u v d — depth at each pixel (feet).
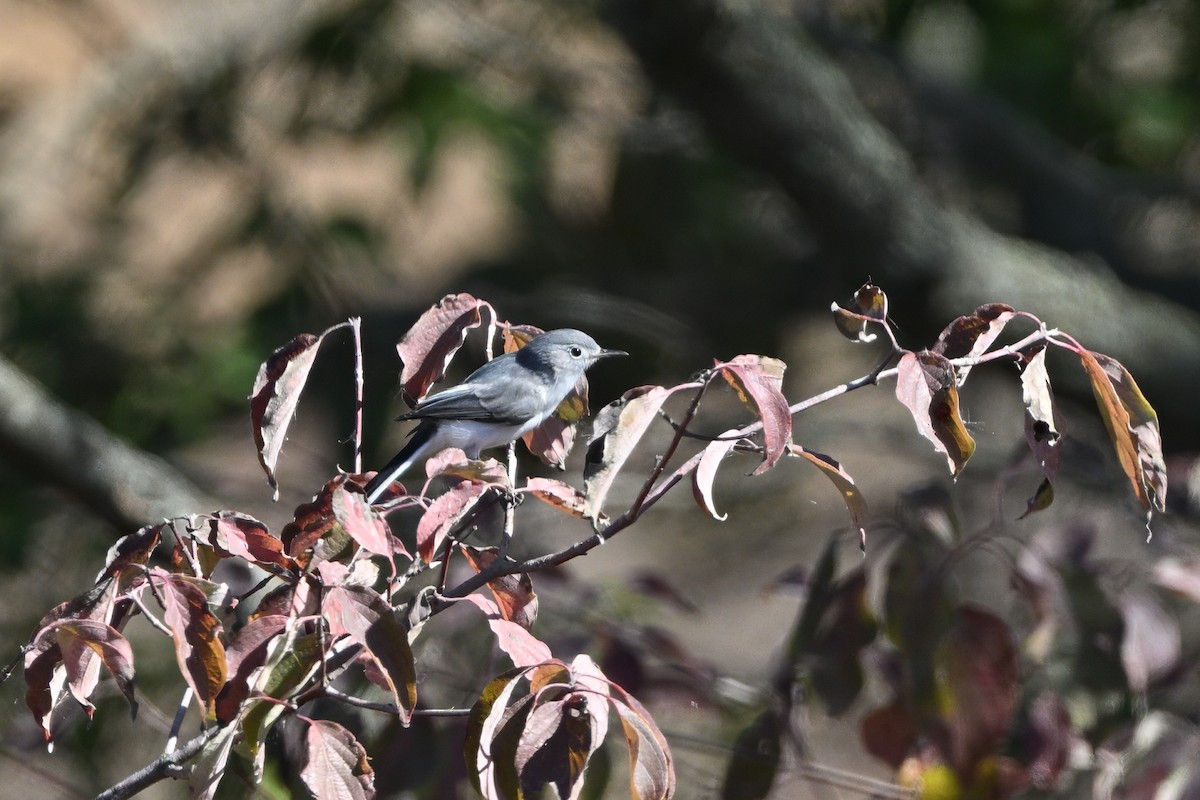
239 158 42.50
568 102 44.91
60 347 38.52
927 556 19.75
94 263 39.86
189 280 40.47
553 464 19.88
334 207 41.78
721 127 41.24
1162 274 47.85
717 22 39.40
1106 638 20.07
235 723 14.06
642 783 13.75
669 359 44.70
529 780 13.62
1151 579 20.80
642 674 21.63
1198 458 23.53
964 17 44.57
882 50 46.65
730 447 15.02
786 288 48.73
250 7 43.83
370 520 13.97
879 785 21.39
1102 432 39.93
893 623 19.56
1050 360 39.06
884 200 40.19
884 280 40.86
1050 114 43.45
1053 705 19.60
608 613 23.03
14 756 22.81
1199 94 43.16
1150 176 45.47
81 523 35.50
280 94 43.47
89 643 13.93
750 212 47.73
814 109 40.52
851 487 15.71
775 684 21.90
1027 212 46.96
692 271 47.85
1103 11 42.19
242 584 21.35
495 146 41.14
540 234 45.93
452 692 22.26
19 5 48.37
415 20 43.37
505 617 16.19
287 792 17.48
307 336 16.17
